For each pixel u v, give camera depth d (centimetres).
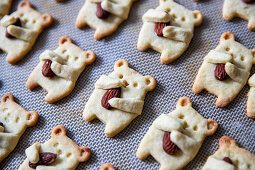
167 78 35
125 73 34
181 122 32
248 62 34
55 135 33
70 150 33
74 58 35
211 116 33
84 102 34
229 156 31
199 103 34
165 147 31
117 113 33
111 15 36
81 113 34
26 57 36
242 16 35
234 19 36
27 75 36
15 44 36
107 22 36
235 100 33
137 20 37
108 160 33
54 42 37
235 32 35
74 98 35
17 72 36
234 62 34
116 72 34
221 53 33
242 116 33
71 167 32
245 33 35
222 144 32
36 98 35
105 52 36
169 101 34
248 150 32
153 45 35
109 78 34
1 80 36
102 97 34
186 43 35
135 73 34
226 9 36
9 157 33
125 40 36
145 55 35
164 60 35
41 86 35
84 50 36
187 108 33
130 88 34
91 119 34
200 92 34
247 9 35
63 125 34
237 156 31
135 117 34
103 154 33
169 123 32
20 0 39
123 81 34
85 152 33
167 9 36
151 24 35
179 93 34
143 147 32
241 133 32
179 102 33
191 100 33
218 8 36
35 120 34
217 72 33
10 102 35
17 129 34
